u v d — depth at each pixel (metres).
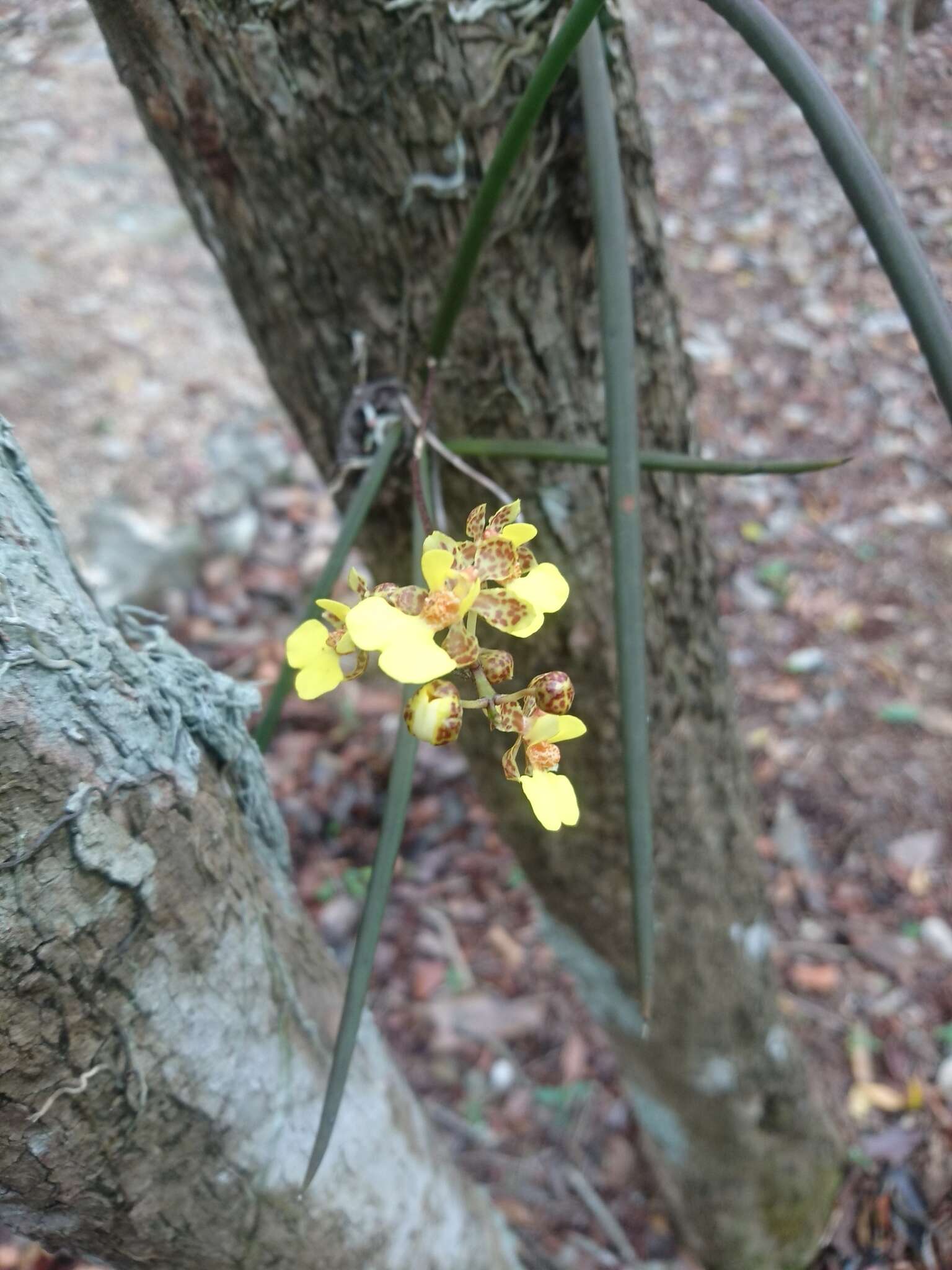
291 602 0.69
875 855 0.56
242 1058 0.17
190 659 0.16
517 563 0.14
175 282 0.77
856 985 0.51
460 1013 0.53
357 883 0.57
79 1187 0.15
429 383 0.21
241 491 0.73
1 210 0.72
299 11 0.18
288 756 0.62
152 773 0.14
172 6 0.18
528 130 0.17
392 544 0.27
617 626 0.15
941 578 0.64
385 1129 0.22
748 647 0.65
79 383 0.72
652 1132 0.43
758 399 0.67
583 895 0.34
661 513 0.26
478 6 0.18
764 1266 0.46
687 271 0.63
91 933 0.13
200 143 0.21
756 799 0.37
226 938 0.16
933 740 0.60
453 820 0.60
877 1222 0.45
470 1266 0.27
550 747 0.14
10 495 0.13
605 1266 0.46
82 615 0.13
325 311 0.23
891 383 0.63
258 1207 0.18
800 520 0.69
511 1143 0.49
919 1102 0.47
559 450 0.20
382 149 0.20
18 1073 0.13
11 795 0.12
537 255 0.22
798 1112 0.42
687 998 0.36
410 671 0.12
